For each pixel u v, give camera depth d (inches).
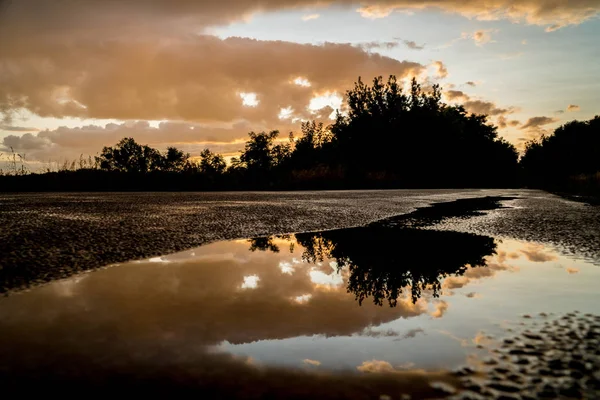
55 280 113.1
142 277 118.7
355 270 134.3
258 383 57.6
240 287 110.7
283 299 100.1
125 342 71.5
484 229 234.7
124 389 55.5
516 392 54.9
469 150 1769.2
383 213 329.1
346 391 55.5
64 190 729.0
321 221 267.6
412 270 134.3
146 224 225.0
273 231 223.3
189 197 499.2
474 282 118.0
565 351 68.2
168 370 61.3
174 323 81.7
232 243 185.0
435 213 335.0
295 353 68.1
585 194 740.0
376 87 1595.7
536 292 106.5
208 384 57.2
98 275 120.2
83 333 75.2
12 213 267.9
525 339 73.8
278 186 904.9
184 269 130.9
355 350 69.5
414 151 1496.1
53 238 171.9
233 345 71.2
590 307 93.0
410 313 90.0
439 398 53.5
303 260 150.3
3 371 59.9
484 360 65.0
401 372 61.1
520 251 167.8
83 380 57.7
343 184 998.4
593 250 167.9
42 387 55.6
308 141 1667.1
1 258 133.5
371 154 1530.5
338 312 90.5
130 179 795.4
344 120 1627.7
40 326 78.3
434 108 1549.0
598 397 53.4
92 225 214.1
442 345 71.4
